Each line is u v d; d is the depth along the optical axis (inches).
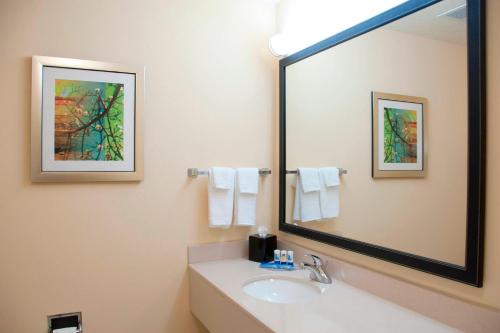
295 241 78.6
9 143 62.7
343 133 65.1
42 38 64.7
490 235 41.8
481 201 42.0
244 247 82.2
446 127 46.2
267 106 85.8
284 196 82.3
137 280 72.2
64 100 65.7
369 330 44.4
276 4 86.7
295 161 79.0
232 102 81.6
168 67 74.9
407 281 52.0
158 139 73.9
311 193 73.5
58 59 64.9
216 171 75.8
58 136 65.2
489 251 41.9
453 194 45.2
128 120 70.5
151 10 73.4
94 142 67.9
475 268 42.5
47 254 65.3
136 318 72.3
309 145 74.5
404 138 52.4
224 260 79.3
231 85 81.5
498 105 41.1
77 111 66.6
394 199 54.1
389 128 55.2
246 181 78.8
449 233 45.6
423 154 49.4
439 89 47.1
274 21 86.8
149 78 73.1
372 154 58.6
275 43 79.4
